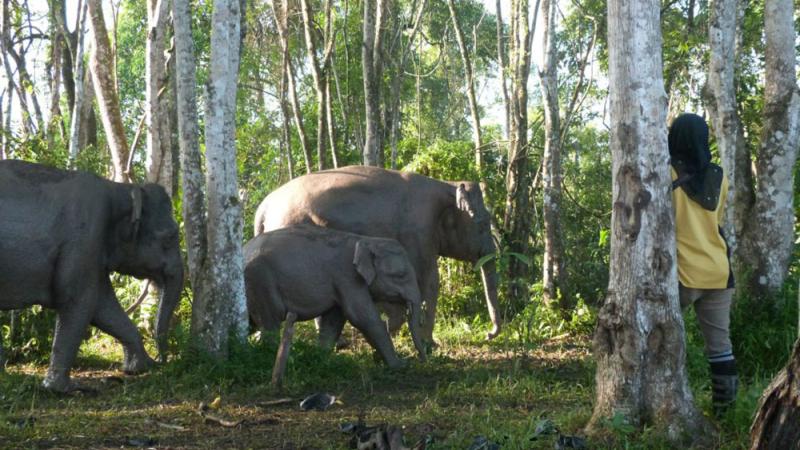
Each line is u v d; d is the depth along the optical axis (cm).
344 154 2228
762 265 942
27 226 878
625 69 580
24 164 914
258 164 2428
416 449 582
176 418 736
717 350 618
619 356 584
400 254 1058
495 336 1323
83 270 905
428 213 1251
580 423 620
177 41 1009
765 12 977
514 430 630
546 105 1521
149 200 992
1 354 961
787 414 453
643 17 578
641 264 579
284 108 2084
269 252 1020
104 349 1226
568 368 997
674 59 1662
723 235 613
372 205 1217
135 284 1290
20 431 668
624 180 582
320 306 1023
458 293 1586
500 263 942
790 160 952
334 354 992
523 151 1619
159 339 1009
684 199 597
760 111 1397
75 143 1636
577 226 1977
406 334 1340
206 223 998
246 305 948
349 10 2561
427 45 3731
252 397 834
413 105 3328
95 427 696
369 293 1041
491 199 1720
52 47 2222
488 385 861
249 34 2630
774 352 880
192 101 1005
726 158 1045
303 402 780
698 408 584
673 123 617
